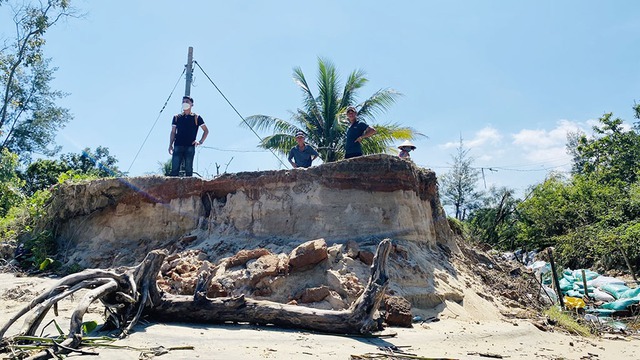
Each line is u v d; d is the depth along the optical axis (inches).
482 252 502.6
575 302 459.5
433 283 337.1
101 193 458.9
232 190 399.9
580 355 262.1
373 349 216.1
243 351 192.5
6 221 577.3
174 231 416.5
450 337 255.9
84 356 174.2
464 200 1438.2
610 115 1246.9
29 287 343.0
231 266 315.6
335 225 358.0
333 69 877.8
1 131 1135.0
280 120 857.5
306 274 300.7
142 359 173.9
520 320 344.2
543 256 932.0
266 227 373.7
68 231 483.8
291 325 245.1
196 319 246.7
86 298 202.2
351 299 280.5
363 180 368.5
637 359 266.8
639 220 884.6
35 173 957.2
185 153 440.8
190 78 605.0
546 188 1128.2
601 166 1234.0
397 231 358.6
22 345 181.5
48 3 1079.0
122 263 401.1
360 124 400.8
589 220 995.3
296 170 379.6
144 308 240.7
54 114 1296.8
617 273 807.7
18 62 1106.1
